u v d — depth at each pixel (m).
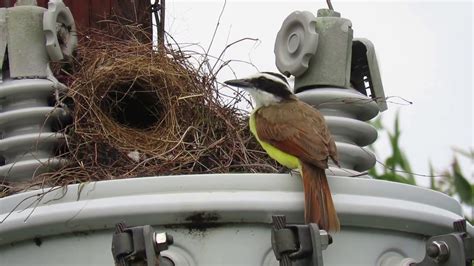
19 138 5.46
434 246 4.54
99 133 5.86
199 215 4.46
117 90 6.27
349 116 5.64
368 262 4.72
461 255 4.45
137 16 7.02
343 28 5.72
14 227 4.65
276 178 4.66
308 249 4.24
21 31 5.65
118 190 4.54
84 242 4.59
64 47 5.98
